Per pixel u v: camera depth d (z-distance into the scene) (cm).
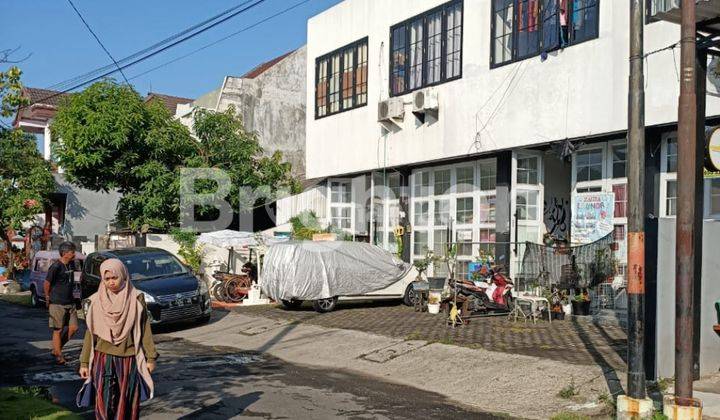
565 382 867
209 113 2395
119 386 613
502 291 1446
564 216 1681
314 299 1576
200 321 1555
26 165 2478
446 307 1420
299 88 2966
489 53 1606
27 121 3195
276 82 2909
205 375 994
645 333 864
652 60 1245
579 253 1356
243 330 1429
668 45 1217
